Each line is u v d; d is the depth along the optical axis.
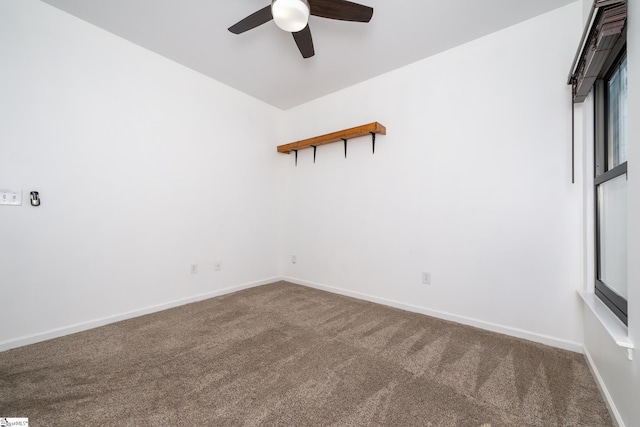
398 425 1.20
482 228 2.25
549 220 1.98
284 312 2.57
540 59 2.02
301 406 1.31
